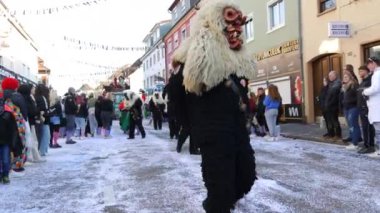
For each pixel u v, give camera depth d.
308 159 9.38
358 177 7.27
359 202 5.67
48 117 11.45
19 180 8.06
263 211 5.34
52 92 13.88
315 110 18.78
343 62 16.23
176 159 10.16
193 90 3.64
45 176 8.46
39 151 11.28
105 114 17.72
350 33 15.57
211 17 3.68
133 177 8.04
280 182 7.02
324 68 17.98
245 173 3.82
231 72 3.66
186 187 6.90
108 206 5.89
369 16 14.66
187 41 3.88
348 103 10.61
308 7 18.50
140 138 16.77
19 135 8.21
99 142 15.59
